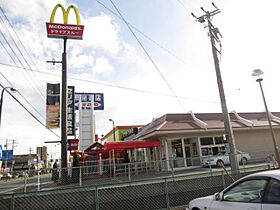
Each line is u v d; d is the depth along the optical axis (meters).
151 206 10.20
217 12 16.34
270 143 26.06
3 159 69.31
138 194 10.15
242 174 13.62
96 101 49.41
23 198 8.45
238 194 4.74
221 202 4.99
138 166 14.70
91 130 40.22
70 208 8.98
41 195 8.72
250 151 24.92
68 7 21.95
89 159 25.64
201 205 5.49
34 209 8.52
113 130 41.50
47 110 23.94
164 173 14.70
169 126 21.75
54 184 11.72
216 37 16.53
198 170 14.91
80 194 9.25
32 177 10.93
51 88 24.53
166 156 21.36
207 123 23.62
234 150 14.40
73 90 29.47
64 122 18.98
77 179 12.34
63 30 20.86
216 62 15.98
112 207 9.58
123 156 25.19
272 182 4.21
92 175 13.65
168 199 10.30
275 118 27.48
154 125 25.48
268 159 18.69
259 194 4.33
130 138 33.25
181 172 14.77
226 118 14.88
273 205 3.97
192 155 22.81
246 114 27.33
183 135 22.70
